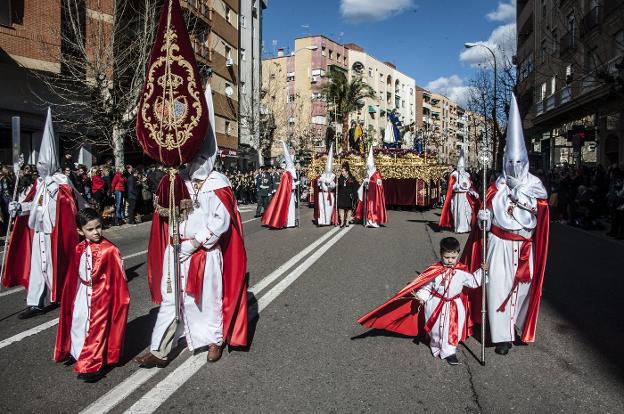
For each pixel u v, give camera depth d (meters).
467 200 14.45
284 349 5.14
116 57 20.05
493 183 5.45
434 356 4.97
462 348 5.24
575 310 6.70
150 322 6.08
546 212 5.13
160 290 4.79
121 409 3.87
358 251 11.19
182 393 4.14
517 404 3.99
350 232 14.88
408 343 5.35
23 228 6.95
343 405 3.95
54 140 6.74
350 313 6.39
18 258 6.91
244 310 4.88
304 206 27.41
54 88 20.86
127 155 29.05
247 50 44.56
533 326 5.23
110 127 19.75
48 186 6.53
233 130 40.97
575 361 4.89
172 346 4.75
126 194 17.31
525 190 5.00
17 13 18.67
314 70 68.12
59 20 19.86
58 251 6.41
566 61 30.52
